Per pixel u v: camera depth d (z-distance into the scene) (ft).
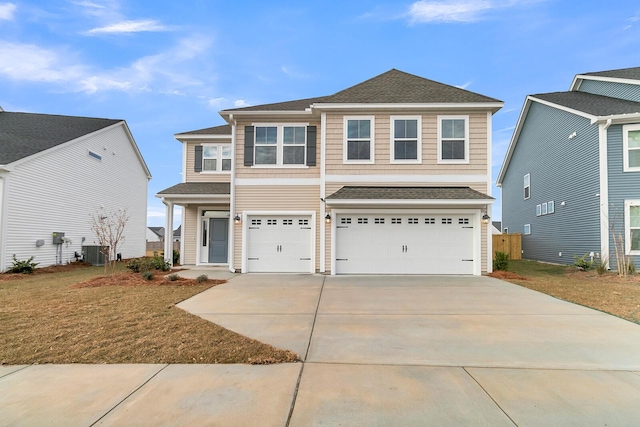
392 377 12.18
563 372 12.60
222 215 50.19
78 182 53.06
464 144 38.81
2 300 23.76
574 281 33.94
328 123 39.68
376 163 39.29
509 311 21.48
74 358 13.74
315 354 14.34
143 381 11.84
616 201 41.19
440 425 9.30
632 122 40.73
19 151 43.75
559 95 57.82
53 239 47.55
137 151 69.92
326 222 38.75
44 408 10.13
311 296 25.95
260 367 13.03
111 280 32.17
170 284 30.63
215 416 9.70
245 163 40.96
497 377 12.19
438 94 40.09
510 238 68.33
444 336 16.71
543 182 58.49
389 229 38.14
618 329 17.70
